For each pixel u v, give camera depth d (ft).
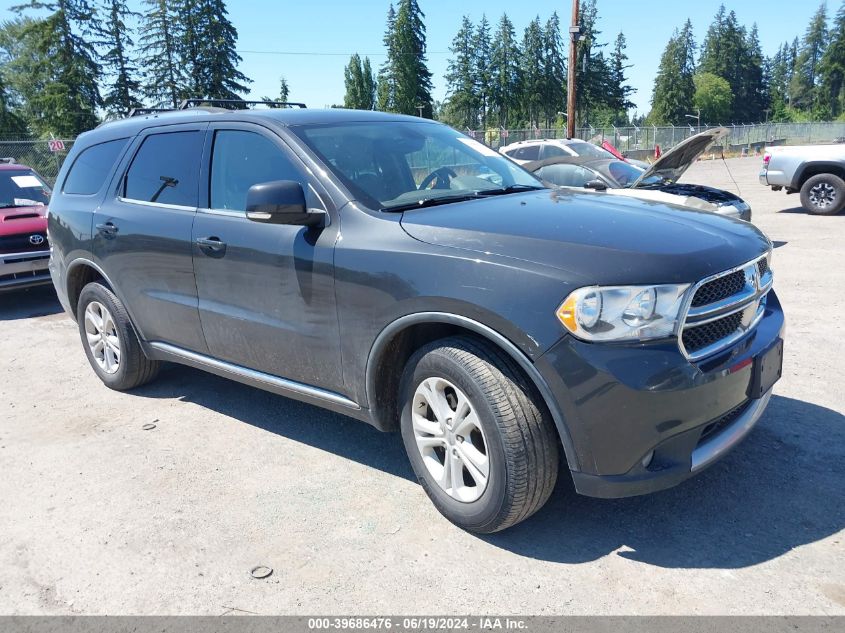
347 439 13.60
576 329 8.39
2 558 10.06
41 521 11.02
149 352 15.52
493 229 9.61
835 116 366.22
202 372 18.02
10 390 17.39
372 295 10.22
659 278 8.46
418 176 12.33
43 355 20.51
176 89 187.42
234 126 13.01
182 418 14.98
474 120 295.07
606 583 8.86
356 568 9.41
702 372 8.62
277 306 11.80
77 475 12.51
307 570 9.43
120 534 10.51
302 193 10.73
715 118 361.30
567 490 11.12
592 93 313.73
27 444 13.96
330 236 10.89
